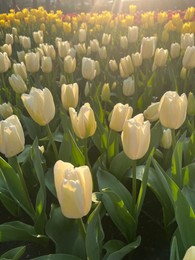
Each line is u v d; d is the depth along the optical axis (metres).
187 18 1.47
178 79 0.87
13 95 0.87
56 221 0.40
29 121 0.64
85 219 0.46
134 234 0.40
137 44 1.20
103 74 0.96
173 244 0.28
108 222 0.49
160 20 1.42
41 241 0.43
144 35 1.43
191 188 0.40
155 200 0.53
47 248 0.45
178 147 0.40
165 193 0.42
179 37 1.22
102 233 0.36
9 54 0.95
